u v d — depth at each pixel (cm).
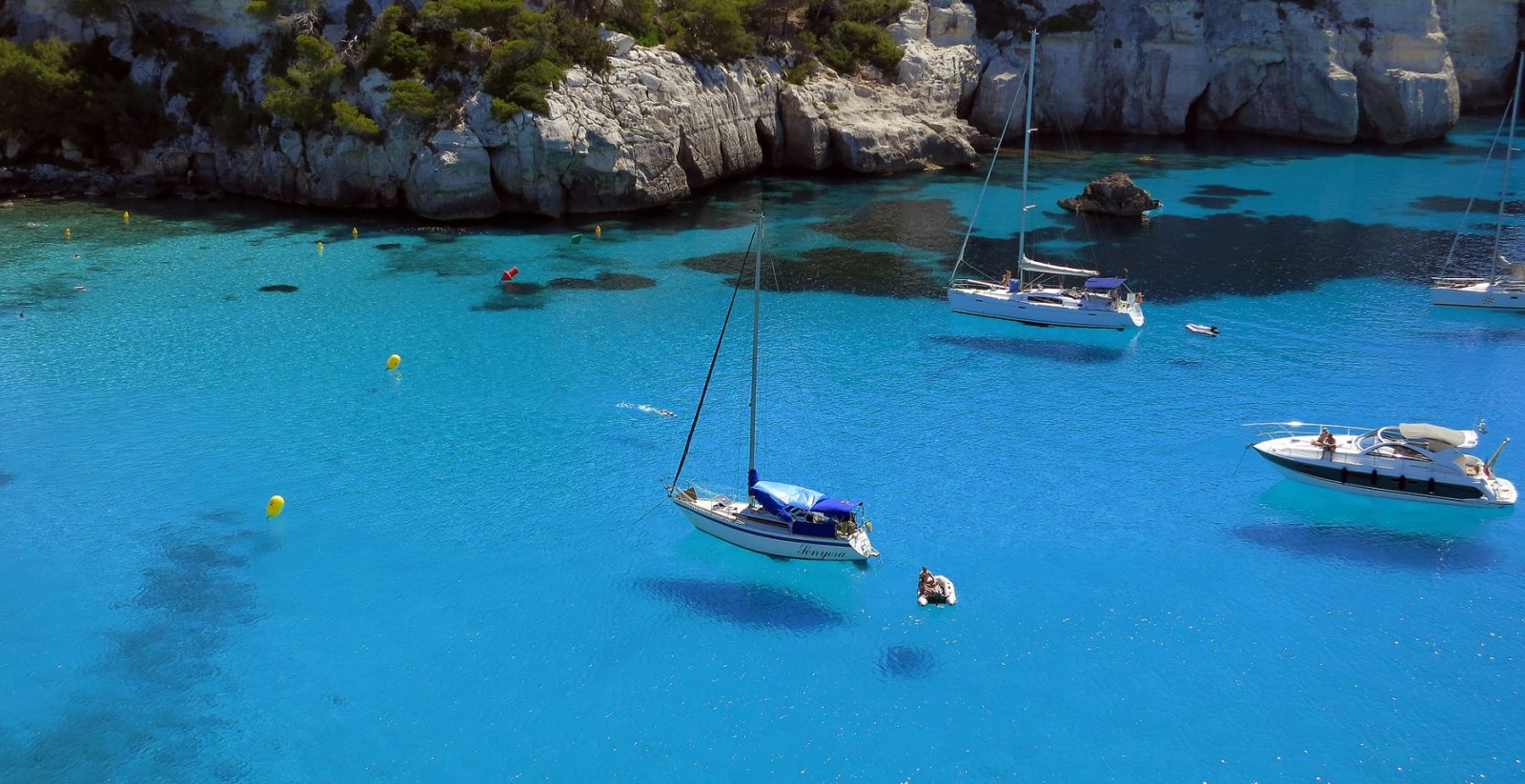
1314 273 6438
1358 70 10231
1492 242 6975
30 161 7875
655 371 5031
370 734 2803
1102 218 7688
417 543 3647
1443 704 2905
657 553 3622
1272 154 9800
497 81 7231
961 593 3397
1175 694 2953
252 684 2975
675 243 6988
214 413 4528
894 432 4447
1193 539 3703
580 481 4053
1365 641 3164
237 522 3744
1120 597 3378
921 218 7638
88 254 6494
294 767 2686
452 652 3117
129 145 7906
